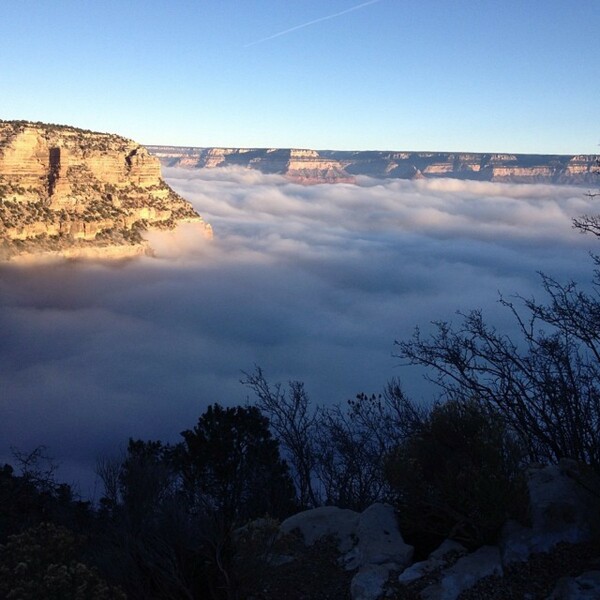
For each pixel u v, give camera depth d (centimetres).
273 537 621
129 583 539
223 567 557
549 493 589
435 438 648
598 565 508
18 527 780
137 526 588
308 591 564
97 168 14575
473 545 568
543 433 718
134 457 732
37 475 948
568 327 677
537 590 495
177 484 839
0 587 474
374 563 574
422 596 509
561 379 679
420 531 618
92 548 591
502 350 724
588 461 679
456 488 580
